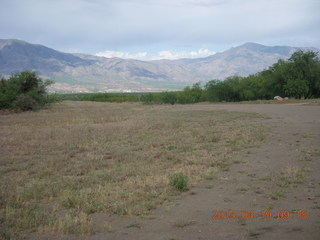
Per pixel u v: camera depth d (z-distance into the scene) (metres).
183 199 7.37
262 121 23.62
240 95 67.81
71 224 5.89
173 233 5.45
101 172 10.48
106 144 15.98
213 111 35.19
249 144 14.07
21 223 6.08
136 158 12.60
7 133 20.47
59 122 26.98
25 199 7.88
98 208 6.74
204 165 10.66
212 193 7.73
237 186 8.20
